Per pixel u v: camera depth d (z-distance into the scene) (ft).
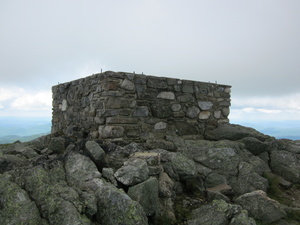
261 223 15.70
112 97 23.26
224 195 18.65
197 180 20.54
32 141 27.09
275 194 20.07
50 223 11.41
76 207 12.27
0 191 12.97
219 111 32.17
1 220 11.37
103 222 12.60
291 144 29.71
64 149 23.98
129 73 24.48
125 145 23.03
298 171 22.75
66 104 32.83
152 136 25.91
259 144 26.14
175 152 23.09
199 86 30.12
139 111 25.23
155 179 16.10
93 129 25.48
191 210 16.83
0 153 20.48
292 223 15.75
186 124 29.07
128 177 15.87
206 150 24.14
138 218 12.39
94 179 15.51
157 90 26.84
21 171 15.46
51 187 13.33
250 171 21.01
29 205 12.17
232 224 13.94
